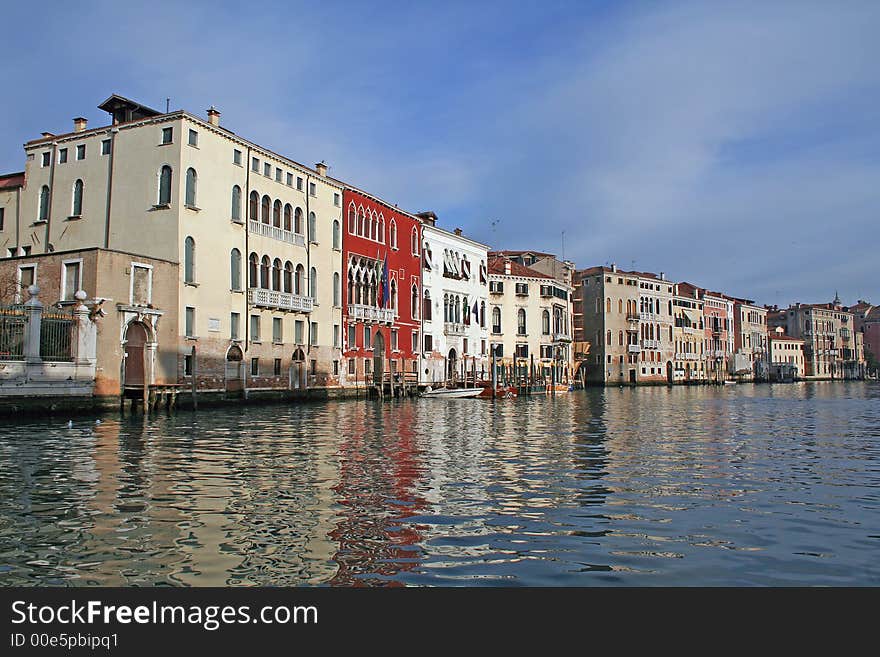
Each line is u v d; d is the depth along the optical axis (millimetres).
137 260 28516
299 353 38656
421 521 8984
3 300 27453
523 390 53875
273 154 36875
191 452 15445
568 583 6770
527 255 70688
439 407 35656
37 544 7828
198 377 31688
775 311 129000
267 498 10320
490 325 62812
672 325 88062
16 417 23266
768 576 6984
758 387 86938
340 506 9820
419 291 50812
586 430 22141
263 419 25562
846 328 130500
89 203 33375
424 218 54625
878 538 8336
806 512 9680
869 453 16312
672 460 14836
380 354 46406
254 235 35500
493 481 11930
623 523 8984
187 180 31703
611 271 81250
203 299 32125
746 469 13586
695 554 7648
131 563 7234
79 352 25531
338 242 42375
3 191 36062
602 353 79375
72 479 11828
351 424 23703
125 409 27547
